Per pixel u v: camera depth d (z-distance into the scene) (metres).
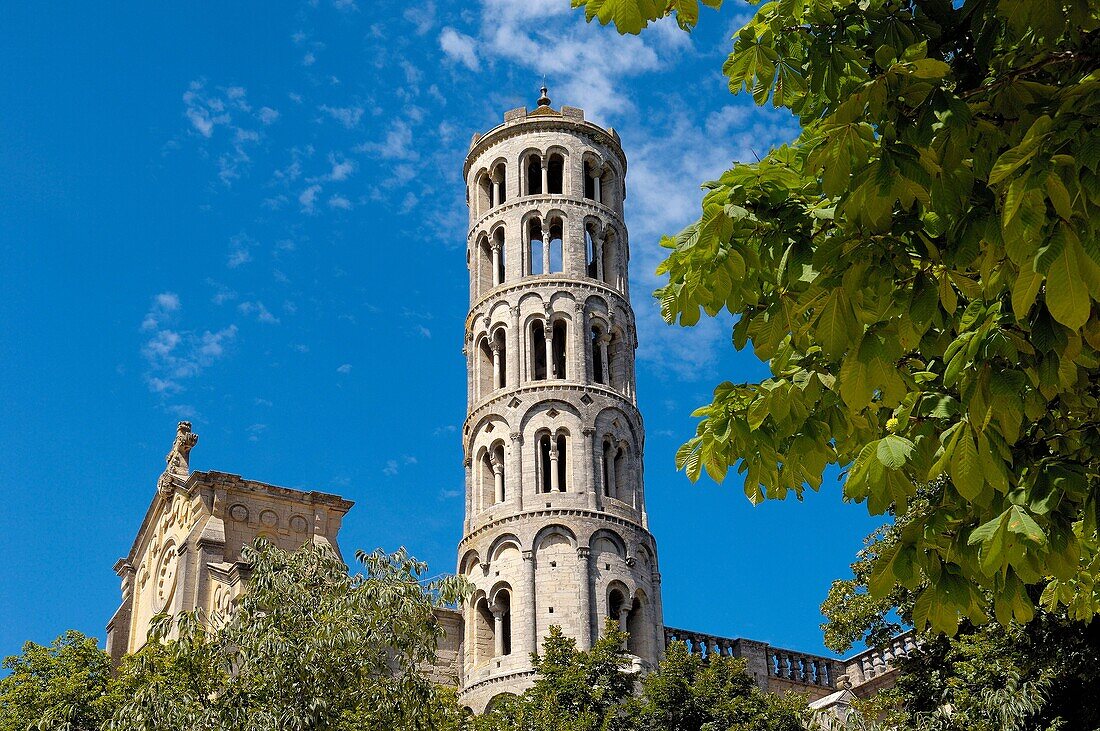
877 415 16.50
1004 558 13.42
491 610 71.44
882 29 15.14
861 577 46.91
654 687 52.62
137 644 68.62
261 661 37.88
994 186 13.24
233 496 64.62
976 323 14.30
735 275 14.86
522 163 84.12
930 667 45.03
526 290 79.62
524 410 75.81
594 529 72.56
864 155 13.92
